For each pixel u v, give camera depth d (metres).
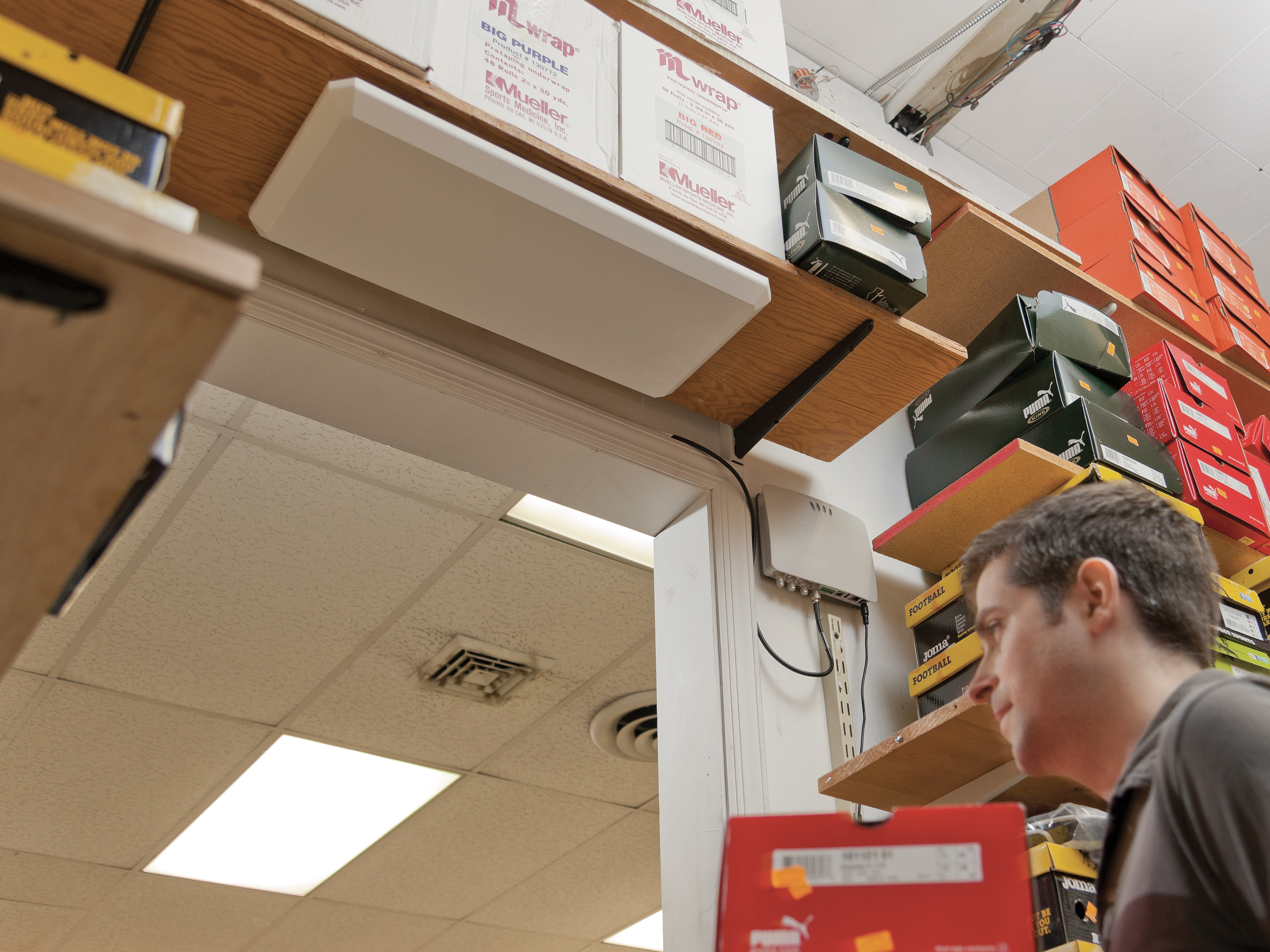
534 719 3.05
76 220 0.34
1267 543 1.96
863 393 1.75
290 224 1.28
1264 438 2.31
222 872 3.61
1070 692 0.79
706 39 1.61
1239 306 2.57
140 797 3.22
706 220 1.42
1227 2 2.82
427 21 1.24
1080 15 2.87
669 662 1.73
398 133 1.15
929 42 2.86
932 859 0.64
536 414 1.64
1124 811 0.71
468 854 3.66
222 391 2.00
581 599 2.62
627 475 1.75
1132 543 0.82
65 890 3.63
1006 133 3.17
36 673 2.71
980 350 2.04
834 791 1.53
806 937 0.63
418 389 1.56
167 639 2.65
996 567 0.89
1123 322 2.29
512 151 1.27
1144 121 3.14
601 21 1.46
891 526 1.89
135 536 2.33
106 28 1.12
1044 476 1.66
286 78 1.18
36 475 0.41
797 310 1.56
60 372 0.38
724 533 1.75
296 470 2.21
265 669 2.79
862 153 1.82
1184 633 0.79
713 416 1.81
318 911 3.92
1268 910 0.57
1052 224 2.56
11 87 0.48
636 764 3.24
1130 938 0.64
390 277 1.36
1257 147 3.21
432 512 2.33
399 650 2.76
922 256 1.71
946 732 1.37
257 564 2.45
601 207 1.28
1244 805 0.59
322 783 3.26
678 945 1.49
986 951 0.60
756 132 1.58
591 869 3.81
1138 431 1.84
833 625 1.78
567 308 1.41
